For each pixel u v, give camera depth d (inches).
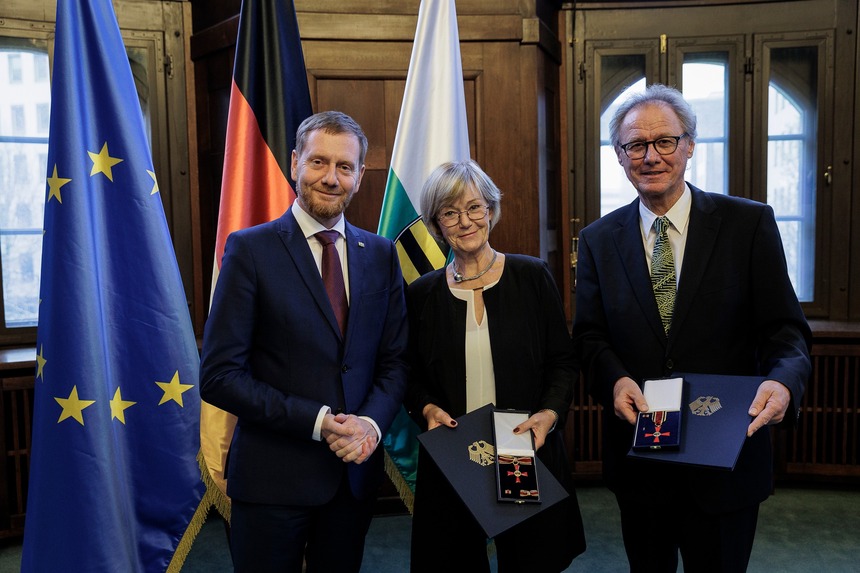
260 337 66.9
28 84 122.3
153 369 79.6
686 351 67.9
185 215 128.6
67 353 74.5
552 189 134.2
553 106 133.6
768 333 68.3
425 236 93.7
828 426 129.7
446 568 68.9
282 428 63.6
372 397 68.2
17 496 114.0
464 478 62.3
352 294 68.6
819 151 133.3
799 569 101.0
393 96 120.0
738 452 57.9
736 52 133.5
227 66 120.6
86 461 74.5
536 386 70.9
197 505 81.6
